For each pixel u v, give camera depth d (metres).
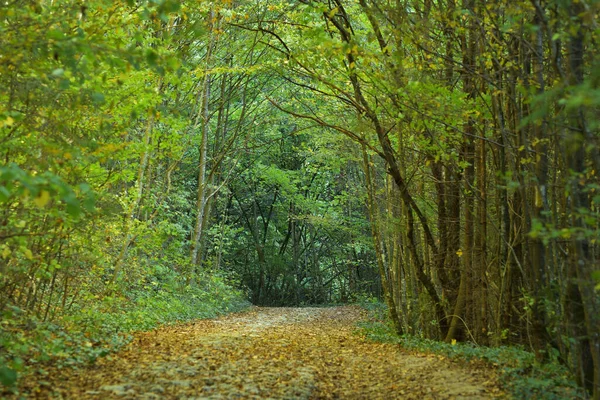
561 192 9.44
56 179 5.04
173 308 19.92
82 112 8.94
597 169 6.64
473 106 11.38
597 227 6.57
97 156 8.41
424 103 10.62
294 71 14.12
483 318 13.39
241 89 29.98
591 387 7.72
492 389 8.35
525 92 7.38
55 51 6.54
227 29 21.92
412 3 12.05
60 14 7.84
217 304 26.41
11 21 7.81
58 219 7.88
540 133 8.82
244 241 44.97
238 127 28.94
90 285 15.23
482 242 13.33
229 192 35.31
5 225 7.68
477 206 13.69
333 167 23.30
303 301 45.53
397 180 13.87
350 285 43.62
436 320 14.95
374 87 11.77
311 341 14.67
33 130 7.69
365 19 14.98
